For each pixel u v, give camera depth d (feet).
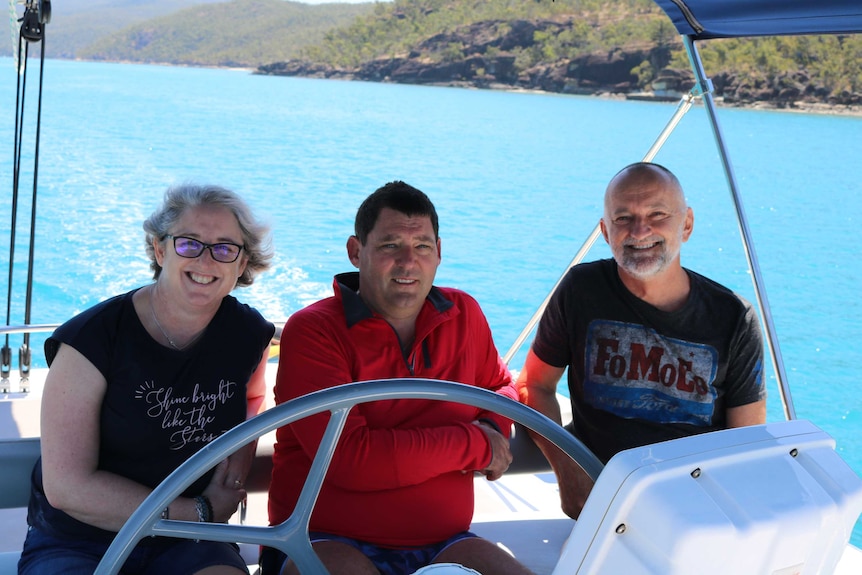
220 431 5.33
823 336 25.85
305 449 5.34
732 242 39.29
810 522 3.32
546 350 6.80
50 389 4.96
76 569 4.83
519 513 7.11
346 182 54.60
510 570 5.09
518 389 7.00
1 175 47.85
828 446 3.62
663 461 3.18
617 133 88.74
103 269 30.12
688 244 38.86
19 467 5.48
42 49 8.76
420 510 5.50
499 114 115.55
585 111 126.52
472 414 5.98
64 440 4.91
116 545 3.81
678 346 6.38
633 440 6.48
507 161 65.67
